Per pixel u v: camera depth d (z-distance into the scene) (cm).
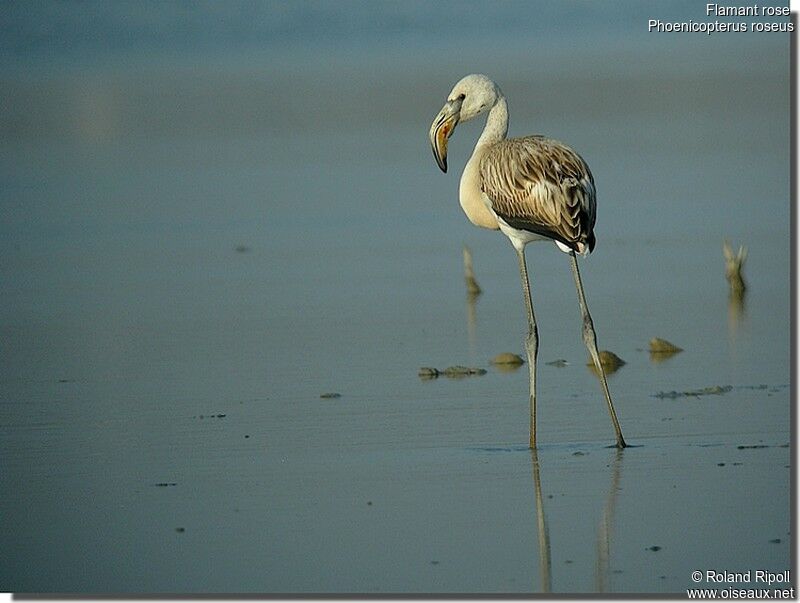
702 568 914
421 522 1016
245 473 1143
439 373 1445
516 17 8550
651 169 2786
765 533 965
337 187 2862
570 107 3953
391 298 1844
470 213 1277
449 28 8150
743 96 3928
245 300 1875
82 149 3734
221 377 1463
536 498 1053
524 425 1251
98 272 2130
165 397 1391
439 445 1198
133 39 7944
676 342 1534
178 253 2261
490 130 1294
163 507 1072
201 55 6938
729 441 1169
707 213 2323
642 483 1073
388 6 9425
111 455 1205
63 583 933
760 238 2105
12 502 1092
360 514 1038
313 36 8019
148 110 4653
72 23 8325
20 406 1374
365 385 1409
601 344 1547
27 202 2881
